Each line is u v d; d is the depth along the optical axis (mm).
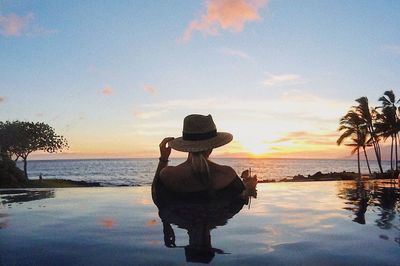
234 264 1829
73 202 4648
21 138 48781
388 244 2252
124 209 3842
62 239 2408
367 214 3512
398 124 44875
